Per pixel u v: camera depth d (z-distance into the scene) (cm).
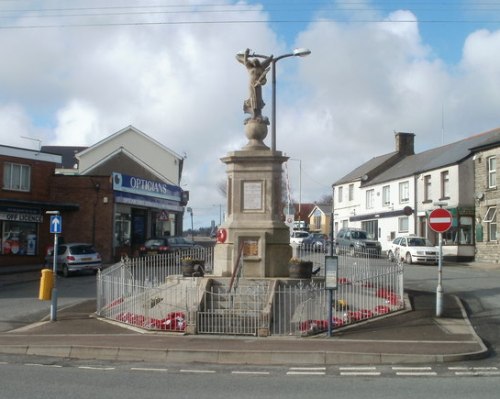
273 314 1376
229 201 1702
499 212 3350
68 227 3522
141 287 1535
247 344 1181
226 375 960
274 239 1636
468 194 3656
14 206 3284
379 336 1270
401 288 1623
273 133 2478
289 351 1091
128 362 1089
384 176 4825
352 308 1483
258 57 1736
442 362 1062
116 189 3606
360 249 3394
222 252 1662
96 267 2927
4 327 1510
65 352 1152
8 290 2317
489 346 1205
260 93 1720
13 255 3294
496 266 3161
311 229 7356
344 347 1144
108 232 3547
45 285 1537
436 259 3378
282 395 808
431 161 4178
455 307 1596
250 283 1535
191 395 805
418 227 4134
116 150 4472
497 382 895
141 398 785
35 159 3466
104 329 1406
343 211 5619
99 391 826
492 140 3441
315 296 1389
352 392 827
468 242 3616
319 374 970
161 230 4438
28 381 893
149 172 4628
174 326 1355
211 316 1360
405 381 906
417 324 1395
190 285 1534
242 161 1672
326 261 1286
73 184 3553
